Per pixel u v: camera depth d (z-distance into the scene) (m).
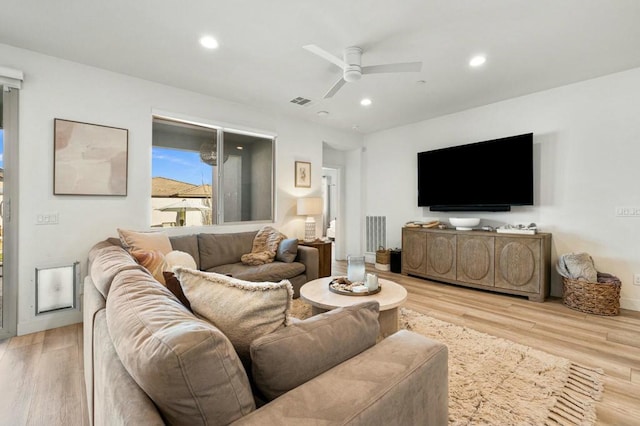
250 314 0.87
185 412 0.62
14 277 2.62
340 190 6.18
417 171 4.94
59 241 2.82
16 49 2.63
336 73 3.16
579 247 3.45
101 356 0.89
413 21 2.28
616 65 3.02
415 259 4.55
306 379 0.84
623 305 3.18
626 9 2.13
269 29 2.38
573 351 2.23
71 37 2.50
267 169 4.44
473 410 1.56
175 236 3.36
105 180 3.05
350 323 0.98
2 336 2.55
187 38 2.51
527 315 2.98
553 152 3.62
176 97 3.53
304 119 4.82
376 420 0.75
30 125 2.69
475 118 4.29
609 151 3.26
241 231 4.13
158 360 0.60
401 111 4.43
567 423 1.48
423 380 0.94
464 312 3.07
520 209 3.90
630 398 1.69
